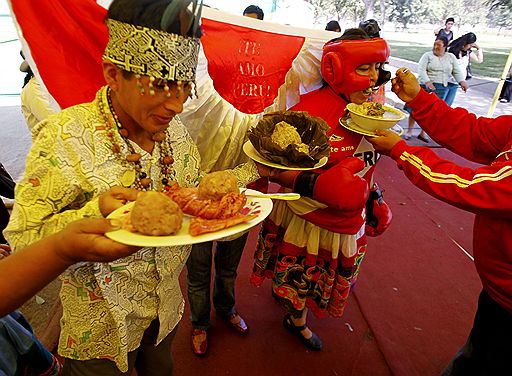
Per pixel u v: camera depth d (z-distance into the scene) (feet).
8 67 11.99
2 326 3.13
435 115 4.06
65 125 2.17
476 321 3.81
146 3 1.89
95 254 1.75
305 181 3.56
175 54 1.99
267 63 4.39
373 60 3.88
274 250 4.93
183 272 7.25
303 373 5.39
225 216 2.15
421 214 10.07
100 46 3.38
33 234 2.17
